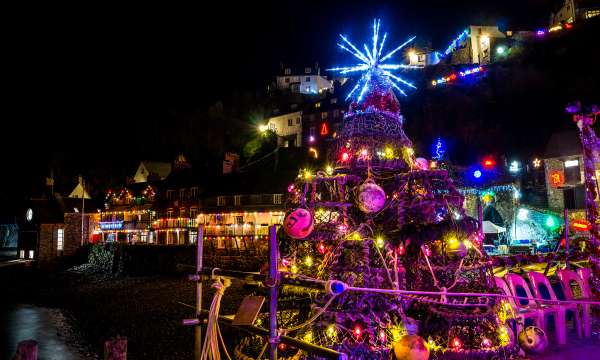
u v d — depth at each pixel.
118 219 52.34
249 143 73.81
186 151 84.12
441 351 6.90
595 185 10.16
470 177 27.44
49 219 51.44
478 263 7.77
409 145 8.58
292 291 8.67
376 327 6.97
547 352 7.83
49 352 14.70
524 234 29.39
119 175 76.00
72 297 27.95
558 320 8.55
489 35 70.00
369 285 7.09
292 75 94.94
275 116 77.00
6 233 72.44
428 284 7.75
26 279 41.44
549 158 31.39
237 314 4.85
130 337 15.30
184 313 19.06
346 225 7.83
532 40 62.38
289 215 6.46
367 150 8.23
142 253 38.12
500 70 58.56
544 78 54.56
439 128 56.03
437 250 8.00
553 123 47.03
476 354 6.78
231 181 42.47
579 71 52.66
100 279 37.44
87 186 72.06
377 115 8.39
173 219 45.50
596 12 66.06
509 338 7.42
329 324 6.98
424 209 7.54
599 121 29.80
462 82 61.09
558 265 12.71
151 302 22.91
